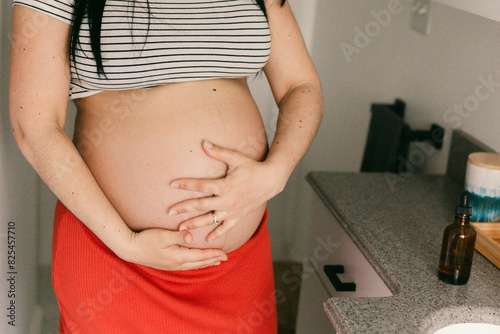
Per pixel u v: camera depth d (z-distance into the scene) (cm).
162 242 107
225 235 116
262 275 128
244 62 113
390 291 115
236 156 107
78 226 113
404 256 121
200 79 113
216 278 119
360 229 133
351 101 229
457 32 163
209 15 108
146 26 103
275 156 112
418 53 188
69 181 102
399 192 156
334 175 166
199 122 111
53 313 211
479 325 102
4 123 140
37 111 100
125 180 112
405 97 199
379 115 196
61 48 101
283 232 263
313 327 168
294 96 122
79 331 116
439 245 127
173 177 110
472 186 134
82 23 100
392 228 134
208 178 111
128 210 114
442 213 144
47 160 100
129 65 104
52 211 215
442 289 108
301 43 125
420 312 100
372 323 96
